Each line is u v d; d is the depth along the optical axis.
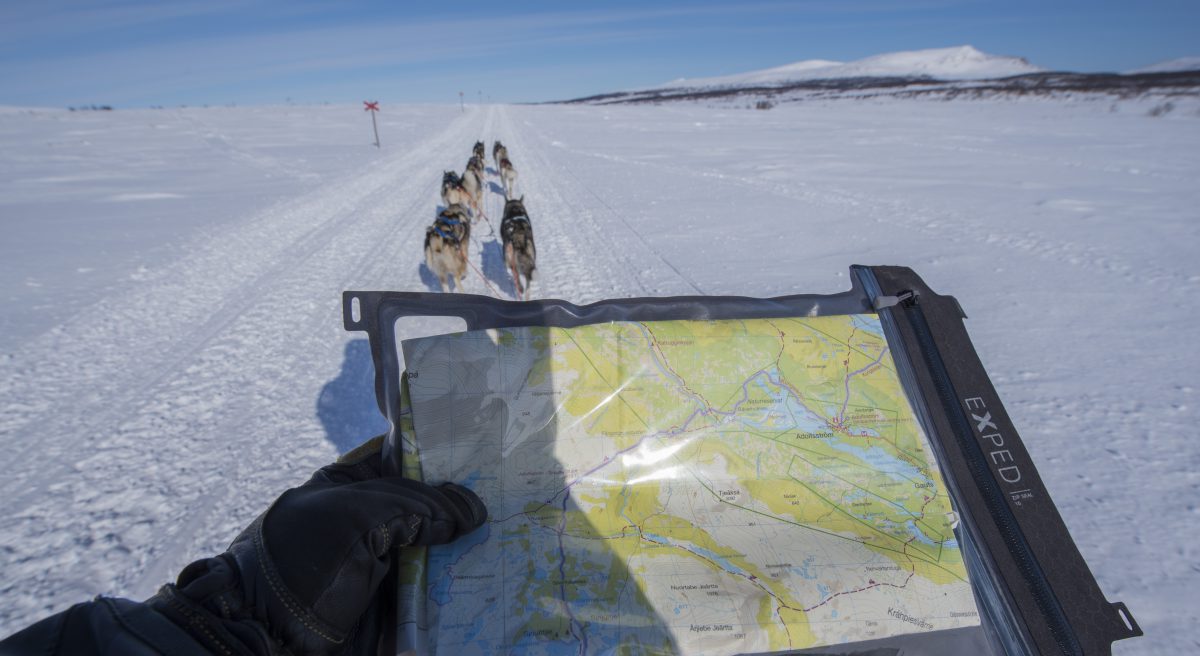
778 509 1.31
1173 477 3.00
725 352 1.45
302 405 4.05
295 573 0.99
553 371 1.39
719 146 19.75
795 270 6.49
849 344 1.47
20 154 18.64
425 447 1.31
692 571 1.20
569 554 1.22
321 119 37.66
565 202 11.20
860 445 1.37
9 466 3.35
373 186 13.47
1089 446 3.30
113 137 24.62
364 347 4.97
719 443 1.38
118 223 9.41
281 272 7.03
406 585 1.14
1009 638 1.14
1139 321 4.92
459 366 1.37
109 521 2.92
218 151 20.23
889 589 1.17
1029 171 12.74
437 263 6.33
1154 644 2.10
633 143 21.59
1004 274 6.18
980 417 1.37
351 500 1.10
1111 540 2.62
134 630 0.85
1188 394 3.76
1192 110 29.70
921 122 27.78
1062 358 4.35
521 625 1.12
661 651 1.09
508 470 1.32
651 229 8.65
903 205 9.60
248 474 3.31
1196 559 2.48
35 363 4.62
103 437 3.65
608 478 1.34
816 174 13.14
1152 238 7.21
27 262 7.21
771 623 1.13
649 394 1.40
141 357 4.78
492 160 18.03
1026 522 1.24
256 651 0.91
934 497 1.31
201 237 8.56
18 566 2.62
